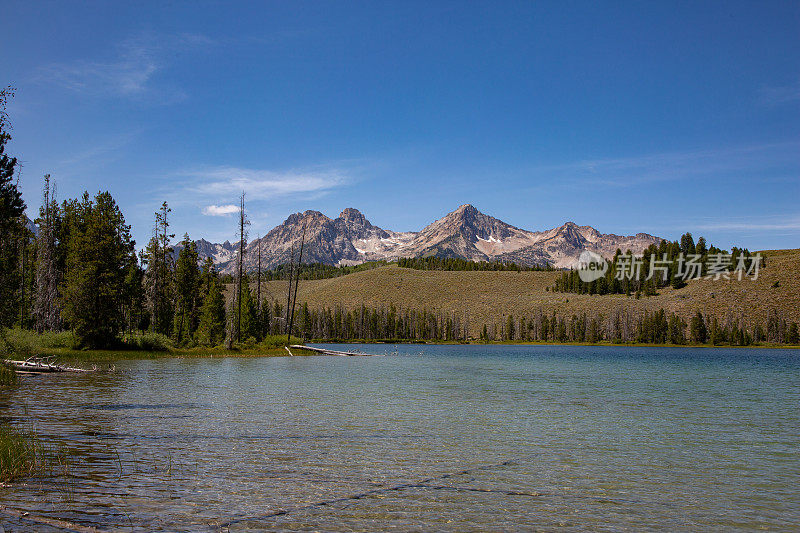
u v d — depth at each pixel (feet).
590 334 601.21
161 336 212.64
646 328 577.43
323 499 36.86
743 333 518.78
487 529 31.83
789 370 192.85
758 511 36.47
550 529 32.17
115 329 190.29
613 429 66.59
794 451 55.11
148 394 89.15
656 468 47.70
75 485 37.81
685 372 179.01
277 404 82.28
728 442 59.47
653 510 36.27
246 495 37.17
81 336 182.80
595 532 31.81
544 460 49.96
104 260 186.60
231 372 141.38
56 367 123.13
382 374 152.05
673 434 63.82
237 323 253.65
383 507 35.53
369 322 640.99
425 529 31.55
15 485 37.32
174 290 292.20
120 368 141.38
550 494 39.42
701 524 33.76
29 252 251.19
